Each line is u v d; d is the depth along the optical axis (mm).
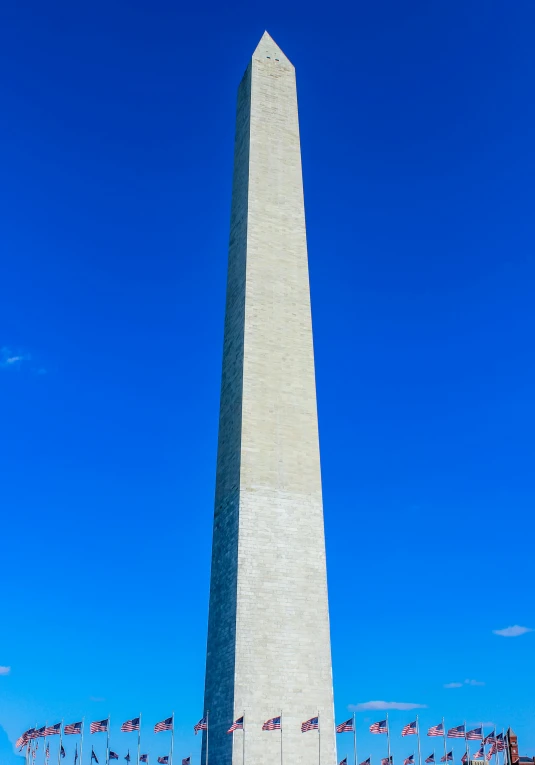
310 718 51406
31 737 59406
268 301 61500
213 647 55250
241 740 49562
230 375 61250
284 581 54000
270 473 56406
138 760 54969
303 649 52875
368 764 60938
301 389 59812
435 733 57438
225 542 56375
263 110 68938
